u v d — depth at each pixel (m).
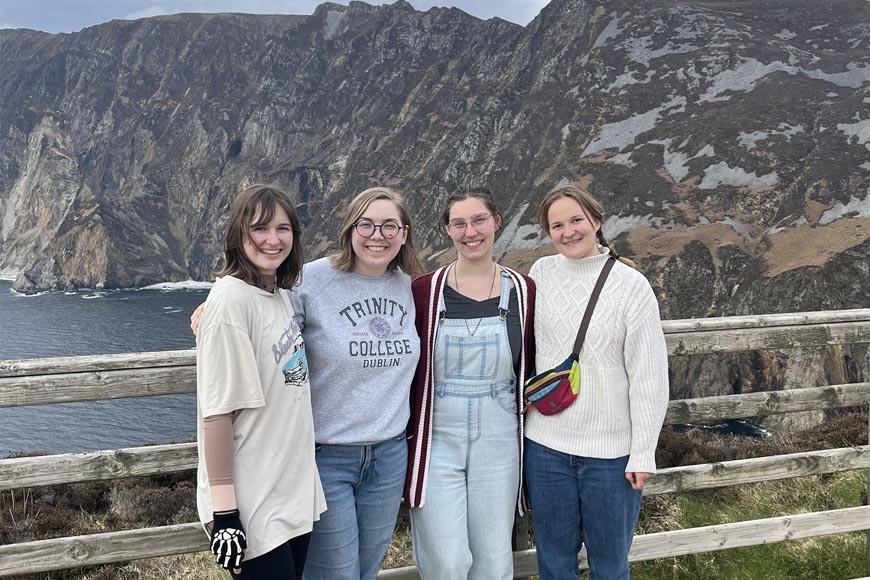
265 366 3.06
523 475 3.92
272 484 3.06
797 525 4.77
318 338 3.41
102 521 7.62
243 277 3.13
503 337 3.71
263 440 3.08
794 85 124.06
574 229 3.71
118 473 3.76
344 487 3.45
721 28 155.88
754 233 90.94
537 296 3.85
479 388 3.70
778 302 74.56
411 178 185.75
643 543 4.55
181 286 191.00
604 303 3.65
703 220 95.25
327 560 3.45
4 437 48.66
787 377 62.81
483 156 165.62
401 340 3.53
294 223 3.19
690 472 4.56
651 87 145.75
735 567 5.35
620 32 171.88
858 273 74.12
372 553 3.63
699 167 108.75
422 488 3.65
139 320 117.44
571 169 128.25
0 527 7.05
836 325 4.75
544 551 3.90
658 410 3.60
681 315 80.31
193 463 3.90
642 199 105.81
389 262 3.68
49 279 186.88
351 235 3.48
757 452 9.04
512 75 195.62
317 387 3.42
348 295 3.50
